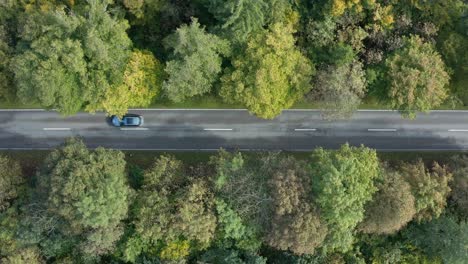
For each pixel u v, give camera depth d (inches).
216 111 2893.7
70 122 2856.8
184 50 2464.3
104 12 2440.9
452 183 2628.0
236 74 2512.3
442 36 2721.5
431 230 2586.1
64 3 2625.5
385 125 2928.2
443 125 2928.2
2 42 2516.0
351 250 2642.7
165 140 2876.5
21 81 2438.5
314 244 2401.6
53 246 2466.8
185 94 2615.7
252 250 2556.6
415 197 2529.5
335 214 2361.0
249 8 2475.4
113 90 2514.8
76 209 2330.2
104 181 2352.4
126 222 2556.6
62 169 2363.4
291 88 2598.4
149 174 2492.6
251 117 2903.5
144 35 2775.6
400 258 2655.0
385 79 2613.2
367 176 2440.9
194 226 2389.3
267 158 2509.8
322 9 2630.4
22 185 2536.9
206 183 2506.2
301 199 2405.3
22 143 2842.0
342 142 2920.8
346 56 2554.1
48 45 2386.8
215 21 2743.6
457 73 2728.8
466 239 2475.4
